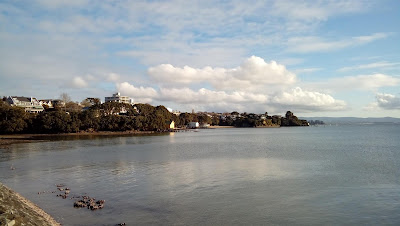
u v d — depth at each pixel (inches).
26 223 876.6
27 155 2908.5
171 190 1450.5
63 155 2913.4
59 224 1010.1
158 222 1034.1
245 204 1224.8
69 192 1435.8
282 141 4987.7
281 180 1652.3
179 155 2888.8
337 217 1069.8
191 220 1051.9
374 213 1101.7
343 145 4010.8
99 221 1042.7
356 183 1560.0
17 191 1457.9
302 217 1074.7
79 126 7032.5
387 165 2144.4
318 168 2033.7
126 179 1712.6
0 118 6033.5
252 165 2185.0
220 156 2773.1
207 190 1445.6
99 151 3309.5
